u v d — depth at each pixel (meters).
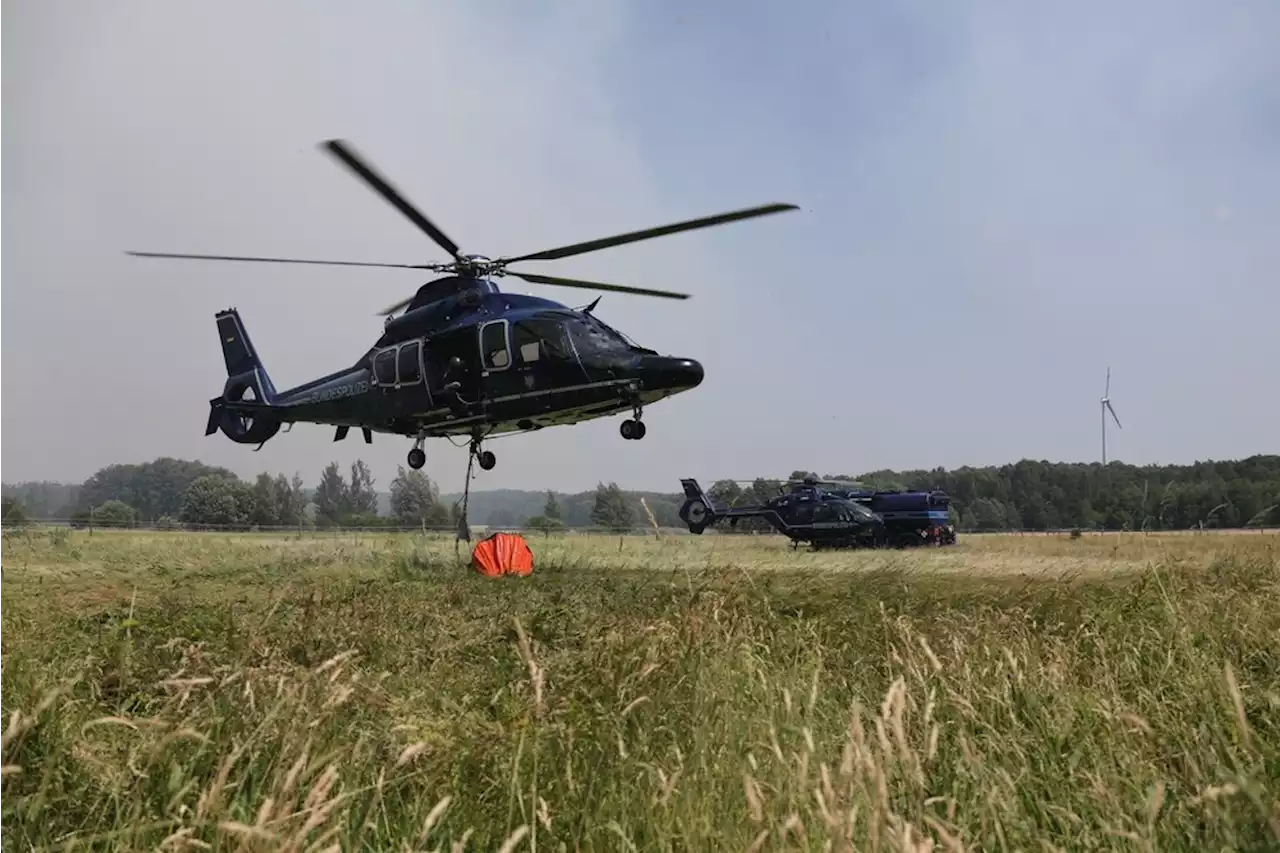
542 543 24.61
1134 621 5.89
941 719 3.80
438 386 15.59
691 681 3.75
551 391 14.82
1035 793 3.10
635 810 2.83
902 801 2.82
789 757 2.91
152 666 4.93
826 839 2.23
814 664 4.55
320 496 116.69
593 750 3.31
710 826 2.60
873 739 3.25
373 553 16.41
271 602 7.09
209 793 2.49
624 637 4.56
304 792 2.88
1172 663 4.57
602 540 27.20
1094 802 2.97
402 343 16.08
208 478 87.31
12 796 2.96
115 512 84.94
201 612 7.06
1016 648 4.89
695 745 3.08
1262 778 2.84
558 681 4.19
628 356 14.54
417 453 17.11
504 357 15.01
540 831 2.84
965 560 16.94
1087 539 26.64
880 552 22.31
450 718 4.03
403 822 3.01
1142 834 2.62
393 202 12.52
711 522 32.62
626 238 13.28
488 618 7.12
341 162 11.18
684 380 14.29
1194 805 2.87
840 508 28.78
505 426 15.77
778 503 29.88
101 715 3.91
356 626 6.41
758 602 6.14
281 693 3.43
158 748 2.83
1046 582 10.07
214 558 14.94
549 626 6.54
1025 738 3.52
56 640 5.51
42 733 3.35
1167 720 3.75
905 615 6.41
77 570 12.48
